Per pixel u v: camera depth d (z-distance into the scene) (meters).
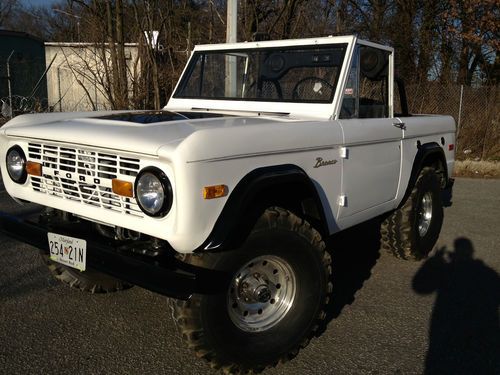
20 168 3.30
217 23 12.05
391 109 4.33
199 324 2.63
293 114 3.69
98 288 3.92
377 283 4.42
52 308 3.74
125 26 11.87
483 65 16.28
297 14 12.61
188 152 2.43
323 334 3.48
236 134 2.67
